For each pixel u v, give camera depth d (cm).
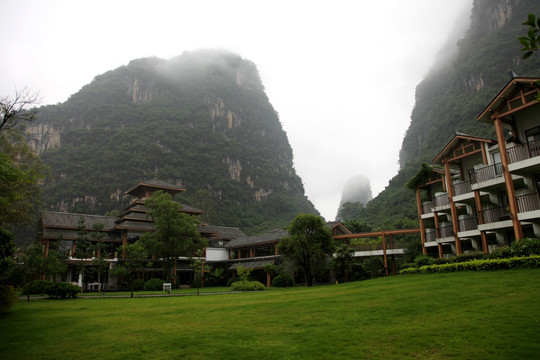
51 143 15450
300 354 753
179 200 12862
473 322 865
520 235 1944
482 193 2520
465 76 11469
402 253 3850
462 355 675
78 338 1034
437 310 1030
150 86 19088
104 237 4541
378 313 1079
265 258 4797
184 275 5019
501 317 880
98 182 13900
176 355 807
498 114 2123
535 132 2075
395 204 8431
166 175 14662
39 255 2616
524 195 2025
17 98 1393
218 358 769
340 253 3716
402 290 1473
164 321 1256
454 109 10738
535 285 1192
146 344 920
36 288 3033
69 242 4372
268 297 1912
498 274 1569
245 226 14462
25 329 1195
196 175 15488
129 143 15662
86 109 17000
